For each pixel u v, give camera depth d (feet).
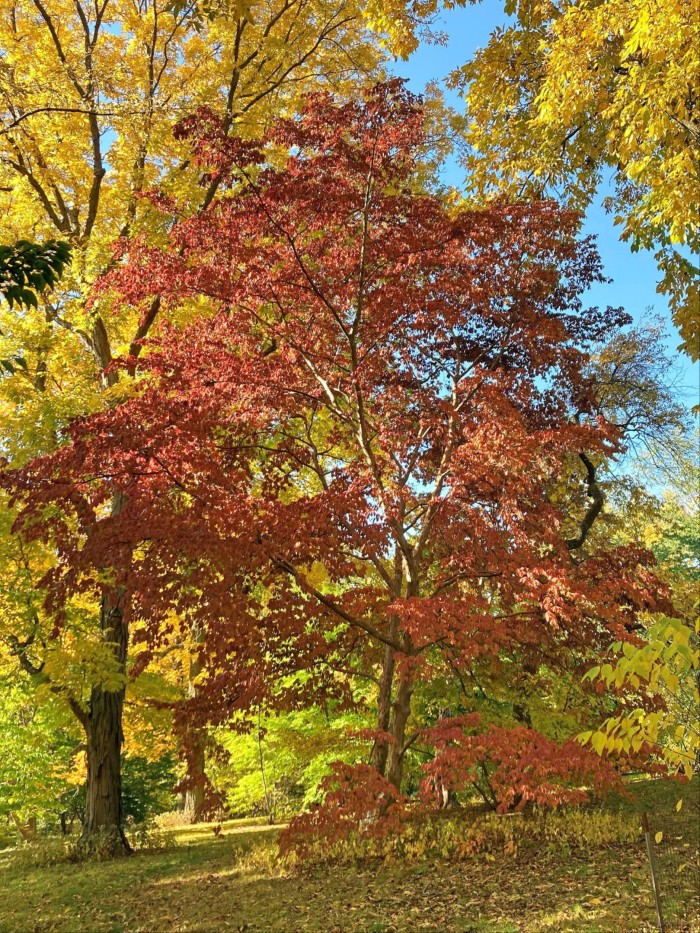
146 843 40.45
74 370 46.42
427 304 31.30
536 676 37.83
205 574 26.99
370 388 33.30
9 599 38.45
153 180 44.57
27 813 52.90
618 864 23.80
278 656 32.07
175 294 30.01
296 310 32.35
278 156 44.86
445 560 35.73
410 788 52.65
